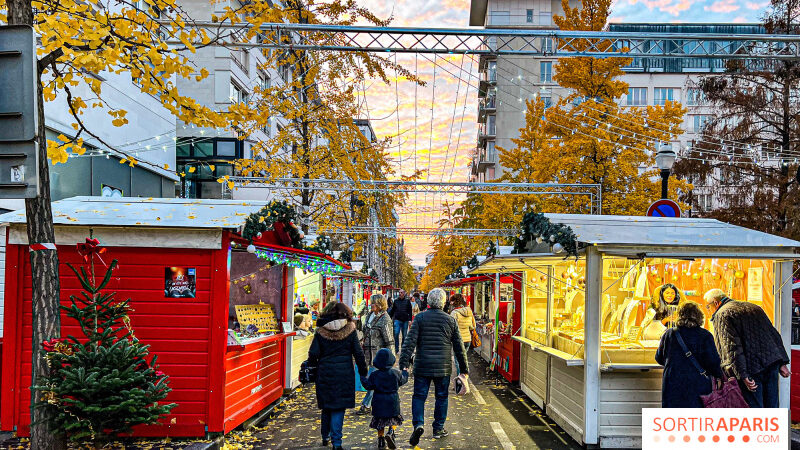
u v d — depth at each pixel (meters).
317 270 12.07
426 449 6.83
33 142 3.76
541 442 7.17
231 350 7.21
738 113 21.67
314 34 14.59
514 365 11.91
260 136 27.02
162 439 6.86
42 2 5.33
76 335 7.00
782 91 20.61
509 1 54.19
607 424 6.83
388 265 53.41
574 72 20.58
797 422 7.68
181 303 7.05
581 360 7.07
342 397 6.55
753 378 6.05
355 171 17.11
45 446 5.46
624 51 9.71
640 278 7.93
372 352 10.44
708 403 5.97
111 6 12.51
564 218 7.98
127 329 6.88
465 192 18.41
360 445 7.05
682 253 6.72
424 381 7.11
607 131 19.95
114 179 15.81
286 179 16.62
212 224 6.97
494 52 9.66
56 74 5.75
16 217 7.09
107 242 7.06
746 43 9.65
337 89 16.73
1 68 3.77
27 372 7.00
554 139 21.23
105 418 5.77
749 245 6.88
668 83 56.06
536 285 10.88
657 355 6.36
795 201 18.11
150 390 6.12
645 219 8.12
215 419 6.90
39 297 5.35
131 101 16.77
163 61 5.79
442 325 7.20
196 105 6.01
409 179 18.17
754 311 6.16
